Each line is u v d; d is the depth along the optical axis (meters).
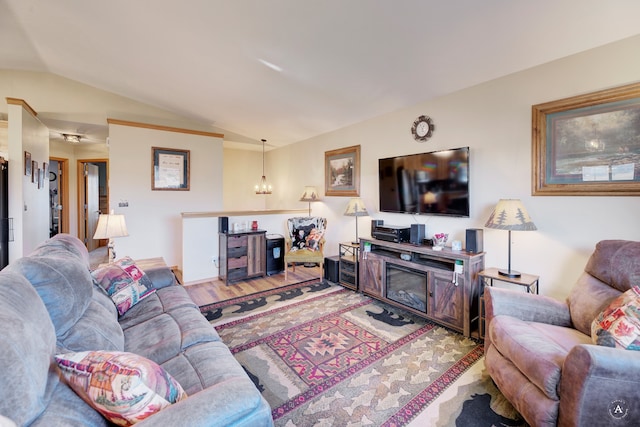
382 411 1.71
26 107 3.88
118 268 2.19
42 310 1.00
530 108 2.56
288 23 2.38
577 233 2.33
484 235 2.87
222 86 3.78
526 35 2.17
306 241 4.41
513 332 1.75
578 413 1.29
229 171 6.80
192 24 2.60
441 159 3.17
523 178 2.62
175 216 4.96
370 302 3.40
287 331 2.68
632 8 1.83
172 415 0.84
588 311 1.85
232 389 0.99
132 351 1.51
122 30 2.88
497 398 1.82
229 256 4.04
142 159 4.68
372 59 2.72
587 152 2.25
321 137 5.14
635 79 2.05
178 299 2.23
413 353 2.32
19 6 2.66
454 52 2.47
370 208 4.17
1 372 0.66
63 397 0.88
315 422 1.62
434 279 2.83
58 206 6.17
